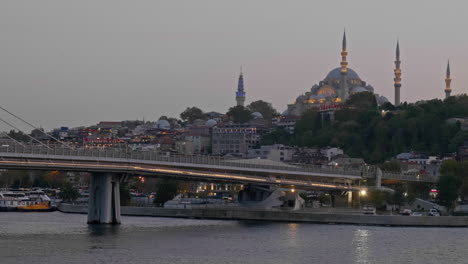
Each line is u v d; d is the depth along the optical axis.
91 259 134.00
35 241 157.25
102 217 194.75
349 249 158.00
